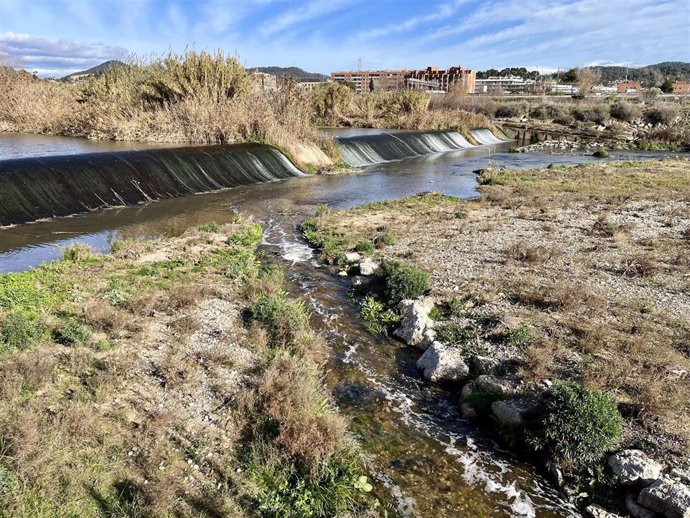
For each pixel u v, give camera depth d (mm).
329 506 6438
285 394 8109
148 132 33188
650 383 8688
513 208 23047
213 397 8211
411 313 11703
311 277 14555
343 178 32125
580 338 10453
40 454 6293
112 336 9719
